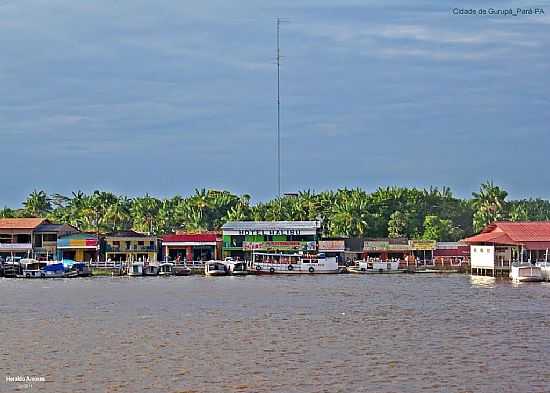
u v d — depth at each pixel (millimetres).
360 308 131750
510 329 105375
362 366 82188
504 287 174875
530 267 192125
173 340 98812
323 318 118625
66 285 189000
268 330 106500
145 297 153500
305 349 91812
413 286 178500
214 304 139250
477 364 82562
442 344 94250
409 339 98000
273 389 73625
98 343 96938
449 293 159250
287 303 140250
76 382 76688
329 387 73938
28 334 104250
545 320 114250
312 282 193875
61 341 98562
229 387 74438
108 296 156375
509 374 78062
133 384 75812
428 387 73500
